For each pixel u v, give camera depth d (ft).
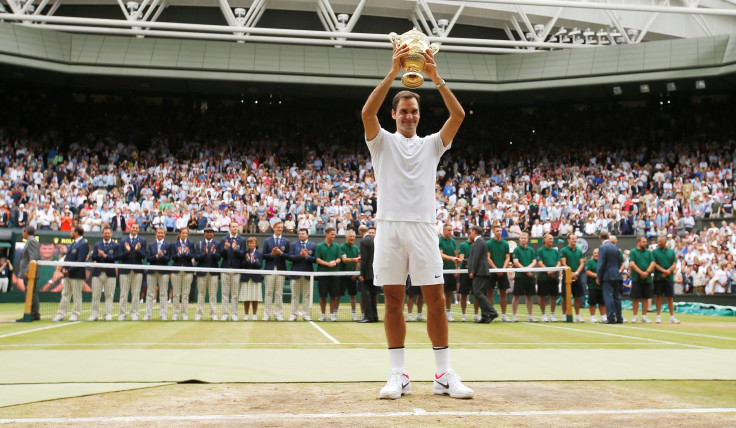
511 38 98.78
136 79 90.27
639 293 42.42
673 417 10.23
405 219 12.59
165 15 99.14
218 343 24.54
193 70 86.94
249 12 80.79
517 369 16.20
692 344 25.32
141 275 41.88
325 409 10.85
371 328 34.68
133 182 85.87
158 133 97.30
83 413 10.43
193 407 10.98
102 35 86.84
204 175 88.94
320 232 79.36
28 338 26.32
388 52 92.17
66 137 94.53
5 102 93.86
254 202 83.30
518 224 82.79
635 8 76.13
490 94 97.04
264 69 87.71
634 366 16.89
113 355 19.03
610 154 98.32
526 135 103.86
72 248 40.27
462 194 91.30
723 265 60.90
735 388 13.34
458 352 20.51
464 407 11.07
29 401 11.48
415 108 13.00
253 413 10.48
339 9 96.68
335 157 99.60
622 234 79.10
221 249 42.24
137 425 9.53
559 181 93.71
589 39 102.94
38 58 82.53
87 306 54.29
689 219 78.18
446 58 92.48
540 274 42.93
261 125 101.09
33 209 74.18
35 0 93.45
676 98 100.58
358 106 104.68
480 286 40.45
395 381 12.16
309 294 43.01
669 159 94.73
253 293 42.14
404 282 12.71
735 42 83.05
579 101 103.60
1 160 85.76
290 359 18.15
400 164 12.76
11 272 67.51
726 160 90.79
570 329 34.73
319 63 89.30
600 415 10.37
